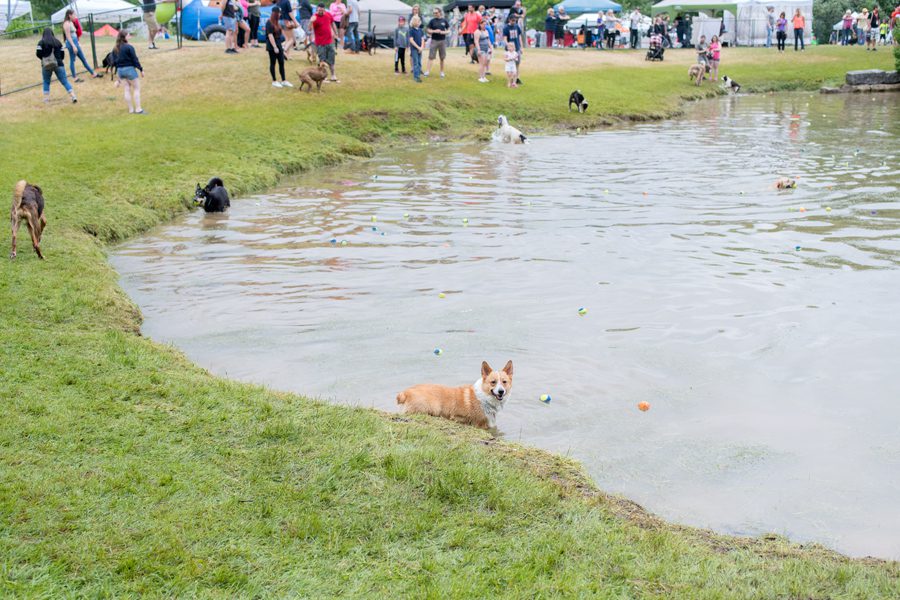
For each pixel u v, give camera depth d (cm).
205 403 755
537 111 3059
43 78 2438
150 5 3212
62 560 502
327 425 722
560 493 637
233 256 1407
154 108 2470
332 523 567
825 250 1391
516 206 1773
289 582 500
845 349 977
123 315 1064
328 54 2881
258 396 783
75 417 702
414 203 1812
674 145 2605
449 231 1560
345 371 915
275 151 2231
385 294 1189
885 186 1908
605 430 788
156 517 557
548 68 3794
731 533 625
